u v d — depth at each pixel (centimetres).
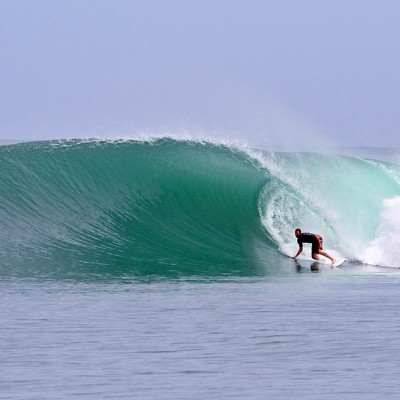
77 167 11381
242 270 8719
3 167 11206
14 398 3894
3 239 9869
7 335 5294
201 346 4984
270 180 11294
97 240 10094
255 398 3888
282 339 5178
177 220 10750
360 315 6009
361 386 4078
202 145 12188
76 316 5950
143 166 11500
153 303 6538
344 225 10694
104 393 3972
